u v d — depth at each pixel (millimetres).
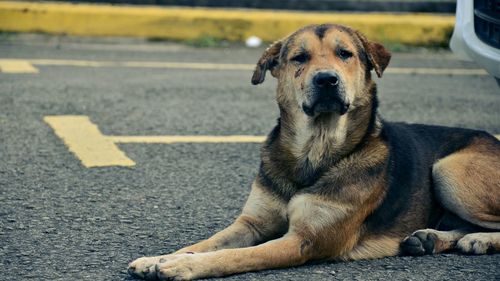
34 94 8992
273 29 13234
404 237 4957
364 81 5039
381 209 4852
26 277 4387
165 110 8570
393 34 13500
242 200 5883
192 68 11039
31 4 13227
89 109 8438
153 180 6270
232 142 7469
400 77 11055
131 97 9086
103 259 4684
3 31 12773
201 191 6055
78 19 12914
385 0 14477
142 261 4391
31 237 4996
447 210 5195
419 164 5145
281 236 4965
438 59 12750
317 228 4637
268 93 9641
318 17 13445
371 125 4969
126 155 6902
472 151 5176
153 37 13062
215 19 13195
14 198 5734
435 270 4613
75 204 5652
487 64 6098
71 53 11766
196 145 7316
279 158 4945
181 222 5383
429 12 14602
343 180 4754
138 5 13914
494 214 5051
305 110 4852
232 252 4438
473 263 4742
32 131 7531
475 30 6211
